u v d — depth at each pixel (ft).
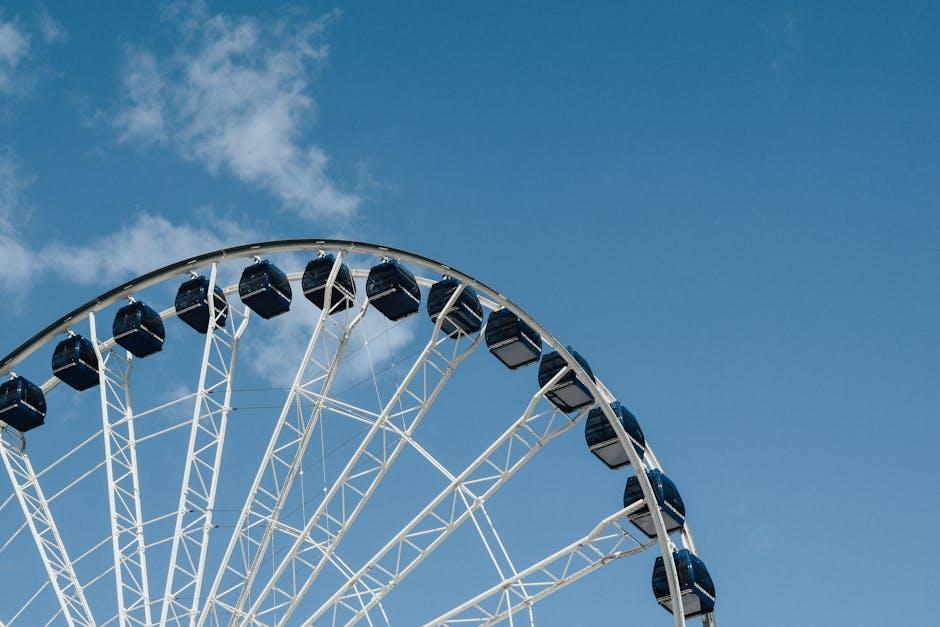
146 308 148.56
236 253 138.92
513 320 147.74
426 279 149.79
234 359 139.13
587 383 137.18
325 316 137.80
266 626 125.49
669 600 148.15
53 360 147.74
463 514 131.75
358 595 130.31
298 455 128.77
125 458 131.34
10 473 132.77
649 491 134.92
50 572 124.88
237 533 124.67
